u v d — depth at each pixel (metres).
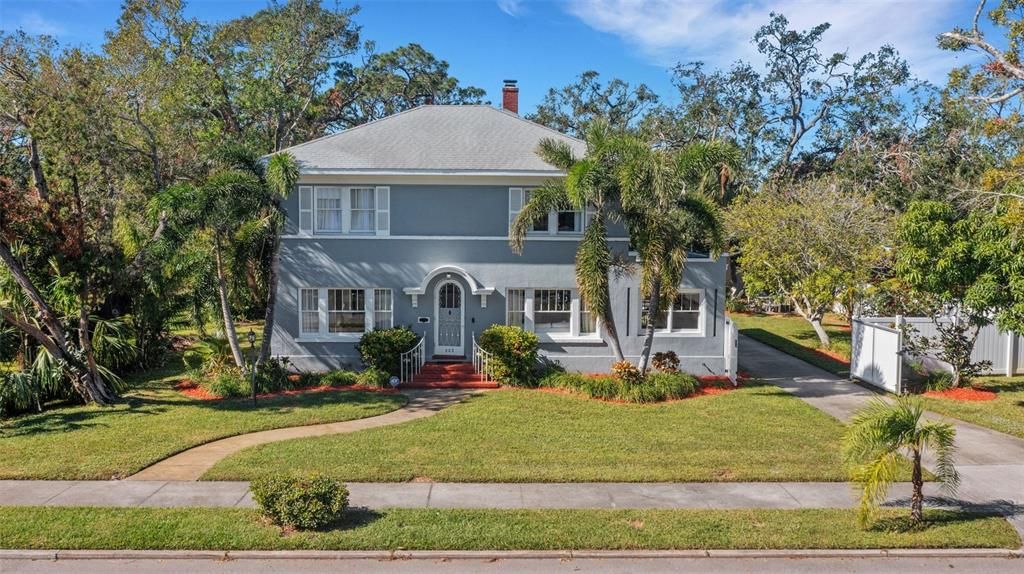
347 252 20.81
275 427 14.73
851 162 39.66
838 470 11.96
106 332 19.89
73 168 22.58
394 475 11.52
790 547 9.02
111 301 22.19
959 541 9.17
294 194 20.67
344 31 35.03
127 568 8.48
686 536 9.21
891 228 24.31
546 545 8.97
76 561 8.66
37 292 16.30
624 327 20.86
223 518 9.67
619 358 18.64
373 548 8.88
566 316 21.12
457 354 21.22
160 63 26.86
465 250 20.84
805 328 33.66
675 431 14.51
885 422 9.33
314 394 17.95
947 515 10.12
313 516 9.21
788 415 15.99
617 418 15.62
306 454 12.63
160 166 27.39
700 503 10.52
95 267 19.34
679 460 12.50
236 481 11.38
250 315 33.00
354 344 20.83
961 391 18.34
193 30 28.88
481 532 9.28
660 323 21.11
